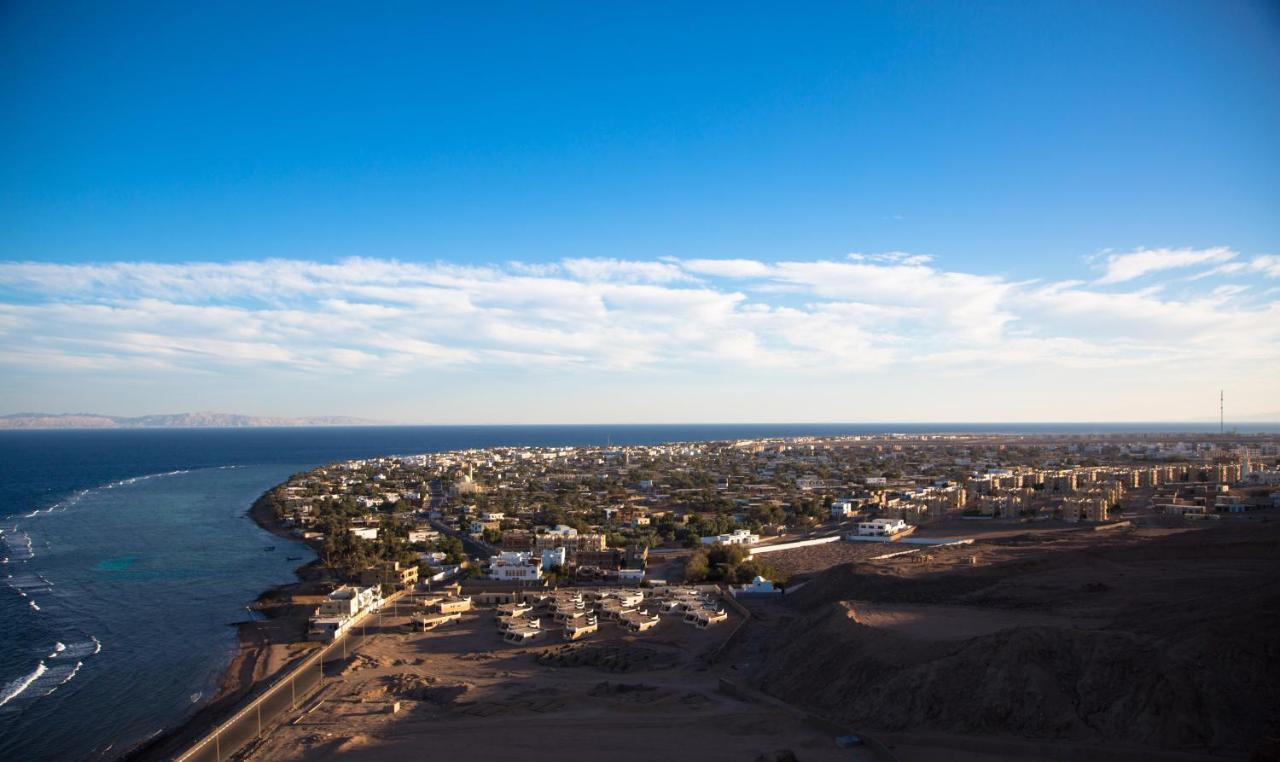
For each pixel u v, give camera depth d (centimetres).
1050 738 5066
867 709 5900
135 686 8175
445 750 5750
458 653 9044
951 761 4966
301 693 7719
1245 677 5053
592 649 8675
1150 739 4844
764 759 5134
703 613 10056
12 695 7931
